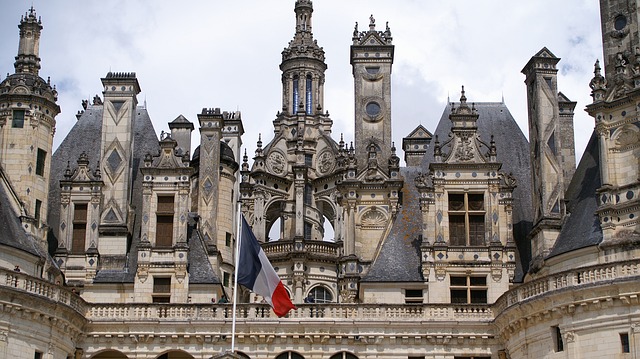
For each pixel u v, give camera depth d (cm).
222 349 6228
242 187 9231
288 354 6234
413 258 6656
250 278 5803
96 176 6894
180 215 6775
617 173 5962
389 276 6556
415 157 8000
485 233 6594
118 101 7138
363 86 7350
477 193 6662
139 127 7562
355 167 7056
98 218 6831
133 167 7300
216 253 6988
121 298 6656
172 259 6681
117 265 6756
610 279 5484
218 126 7325
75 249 6800
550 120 6644
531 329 5859
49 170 6631
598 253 5841
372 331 6253
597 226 5959
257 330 6244
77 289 6662
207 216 7119
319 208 9419
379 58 7394
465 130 6756
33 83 6588
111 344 6259
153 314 6309
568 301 5609
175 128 7569
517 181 7012
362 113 7294
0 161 6438
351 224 6962
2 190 6253
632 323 5422
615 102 6006
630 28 6247
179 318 6275
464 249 6550
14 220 6197
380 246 6800
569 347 5591
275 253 8638
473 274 6519
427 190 6669
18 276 5722
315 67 10162
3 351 5597
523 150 7181
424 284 6519
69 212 6838
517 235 6762
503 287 6488
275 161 9575
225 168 7462
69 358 6134
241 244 5834
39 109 6562
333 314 6303
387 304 6309
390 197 6962
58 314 5894
